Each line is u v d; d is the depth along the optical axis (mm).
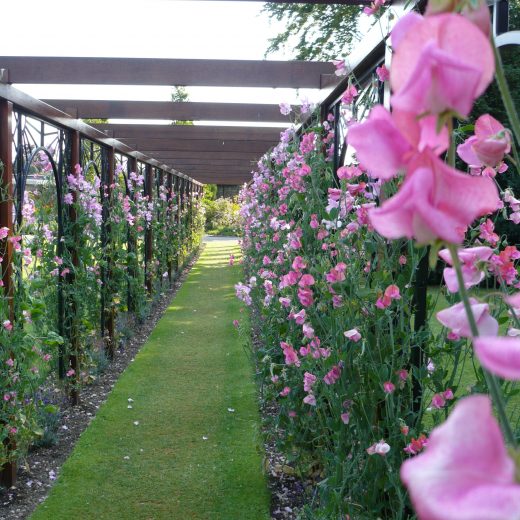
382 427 2135
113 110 5996
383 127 391
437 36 376
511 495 267
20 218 3576
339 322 2350
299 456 3062
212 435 3947
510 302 492
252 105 6172
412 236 380
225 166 12914
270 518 2916
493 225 1805
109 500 3123
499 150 603
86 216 4758
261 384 4402
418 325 2184
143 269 8484
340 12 7297
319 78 4383
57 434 3979
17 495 3170
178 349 6215
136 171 7605
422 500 271
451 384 2010
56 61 4332
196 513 2984
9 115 3158
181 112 6090
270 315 3975
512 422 1909
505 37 1055
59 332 4453
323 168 3398
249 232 7922
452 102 367
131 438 3918
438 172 380
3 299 3062
